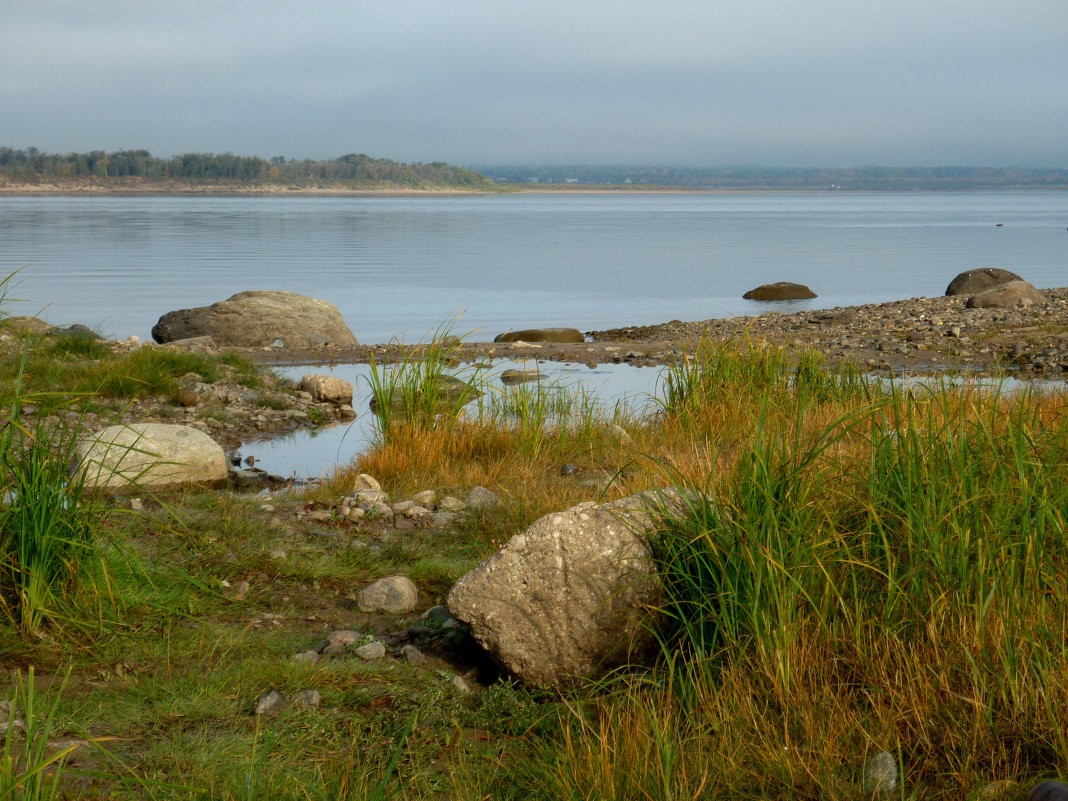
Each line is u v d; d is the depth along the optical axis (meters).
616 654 4.54
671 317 31.17
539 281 43.94
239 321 22.61
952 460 4.59
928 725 3.61
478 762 3.84
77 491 5.16
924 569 4.19
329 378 14.84
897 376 15.01
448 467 9.27
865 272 49.19
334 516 7.56
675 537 4.64
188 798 3.40
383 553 6.69
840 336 21.55
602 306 34.47
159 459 8.76
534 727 4.16
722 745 3.62
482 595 4.57
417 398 10.41
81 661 4.61
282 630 5.27
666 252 65.06
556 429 10.66
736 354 11.67
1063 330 19.89
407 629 5.34
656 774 3.47
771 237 85.25
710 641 4.43
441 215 141.38
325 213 141.50
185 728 4.02
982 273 29.45
